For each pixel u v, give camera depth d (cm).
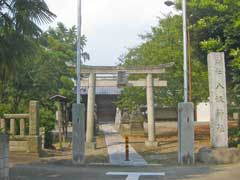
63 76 3881
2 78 1412
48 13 1388
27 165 1998
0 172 1298
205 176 1641
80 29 2095
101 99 6400
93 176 1678
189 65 2550
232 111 2712
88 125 2812
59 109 2914
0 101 2727
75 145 2086
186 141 2045
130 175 1708
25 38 1377
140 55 3734
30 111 2319
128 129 3822
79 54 2106
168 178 1617
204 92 3170
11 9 1355
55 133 3234
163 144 2881
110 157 2319
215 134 2077
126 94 3738
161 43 3456
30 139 2283
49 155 2388
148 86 2881
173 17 3322
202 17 2408
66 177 1644
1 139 1314
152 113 2862
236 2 2262
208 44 2258
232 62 2191
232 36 2248
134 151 2586
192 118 2052
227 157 2036
